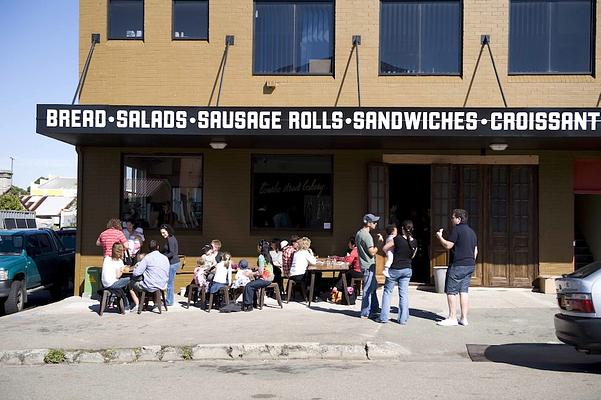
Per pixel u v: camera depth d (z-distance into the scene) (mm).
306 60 15773
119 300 13125
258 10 15914
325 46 15797
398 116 13273
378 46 15570
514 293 15117
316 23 15859
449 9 15664
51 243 17828
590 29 15406
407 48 15656
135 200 15984
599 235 16812
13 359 9914
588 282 8336
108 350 10047
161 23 15734
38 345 10438
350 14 15562
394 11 15750
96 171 15875
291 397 7652
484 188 15773
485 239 15758
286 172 15883
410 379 8516
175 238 14742
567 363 9430
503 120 13156
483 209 15742
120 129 13398
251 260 15727
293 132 13406
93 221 15852
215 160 15828
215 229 15773
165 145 15531
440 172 15805
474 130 13195
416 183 16922
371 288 12336
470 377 8602
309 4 15852
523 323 11914
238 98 15641
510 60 15508
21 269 15414
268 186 15883
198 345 10188
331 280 14844
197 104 15656
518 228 15703
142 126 13398
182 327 11711
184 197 15984
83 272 15781
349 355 10016
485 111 13188
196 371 9203
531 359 9680
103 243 13750
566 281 8672
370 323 11930
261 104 15609
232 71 15664
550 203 15562
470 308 13312
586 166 15727
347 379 8555
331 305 13898
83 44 15781
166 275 13250
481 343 10586
